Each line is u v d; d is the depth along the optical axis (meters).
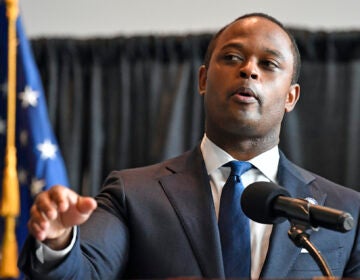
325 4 10.79
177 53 10.83
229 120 4.68
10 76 8.64
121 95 10.80
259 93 4.65
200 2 10.95
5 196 8.09
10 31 8.75
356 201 4.79
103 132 10.77
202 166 4.79
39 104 8.75
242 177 4.75
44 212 3.33
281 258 4.38
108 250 4.26
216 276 4.24
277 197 3.71
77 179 10.67
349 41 10.50
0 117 8.70
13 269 7.95
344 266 4.54
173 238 4.41
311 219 3.55
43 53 10.95
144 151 10.66
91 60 10.91
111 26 11.04
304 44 10.49
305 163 10.44
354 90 10.45
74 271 3.77
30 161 8.52
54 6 11.08
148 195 4.59
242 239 4.42
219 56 4.81
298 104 10.52
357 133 10.41
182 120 10.66
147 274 4.37
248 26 4.85
